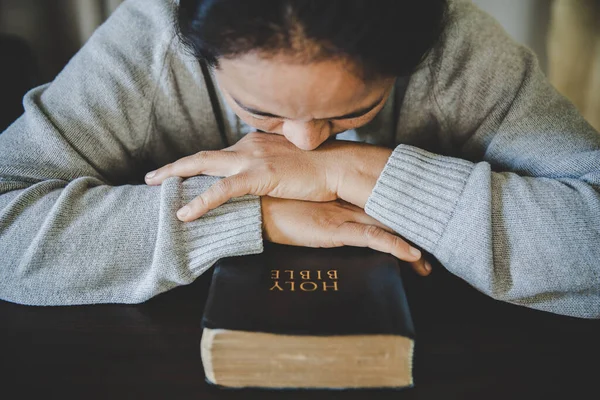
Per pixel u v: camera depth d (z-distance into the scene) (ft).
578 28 3.79
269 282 1.41
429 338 1.46
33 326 1.49
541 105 1.86
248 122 1.52
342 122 1.43
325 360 1.26
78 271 1.53
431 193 1.59
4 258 1.54
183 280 1.54
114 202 1.61
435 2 1.24
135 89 1.89
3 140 1.78
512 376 1.34
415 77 1.88
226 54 1.16
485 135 1.96
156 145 2.12
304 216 1.66
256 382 1.30
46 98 1.85
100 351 1.41
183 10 1.34
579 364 1.38
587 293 1.49
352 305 1.31
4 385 1.30
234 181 1.62
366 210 1.65
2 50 2.80
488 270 1.46
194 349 1.42
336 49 1.07
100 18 3.28
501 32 1.93
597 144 1.77
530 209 1.51
